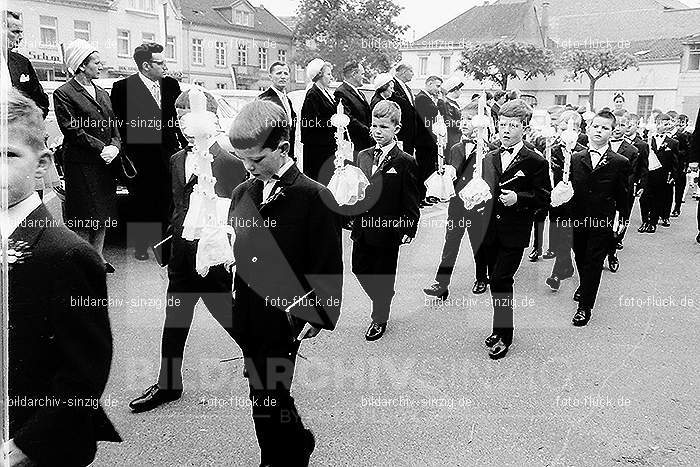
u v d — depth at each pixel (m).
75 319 1.54
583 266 4.85
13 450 1.49
